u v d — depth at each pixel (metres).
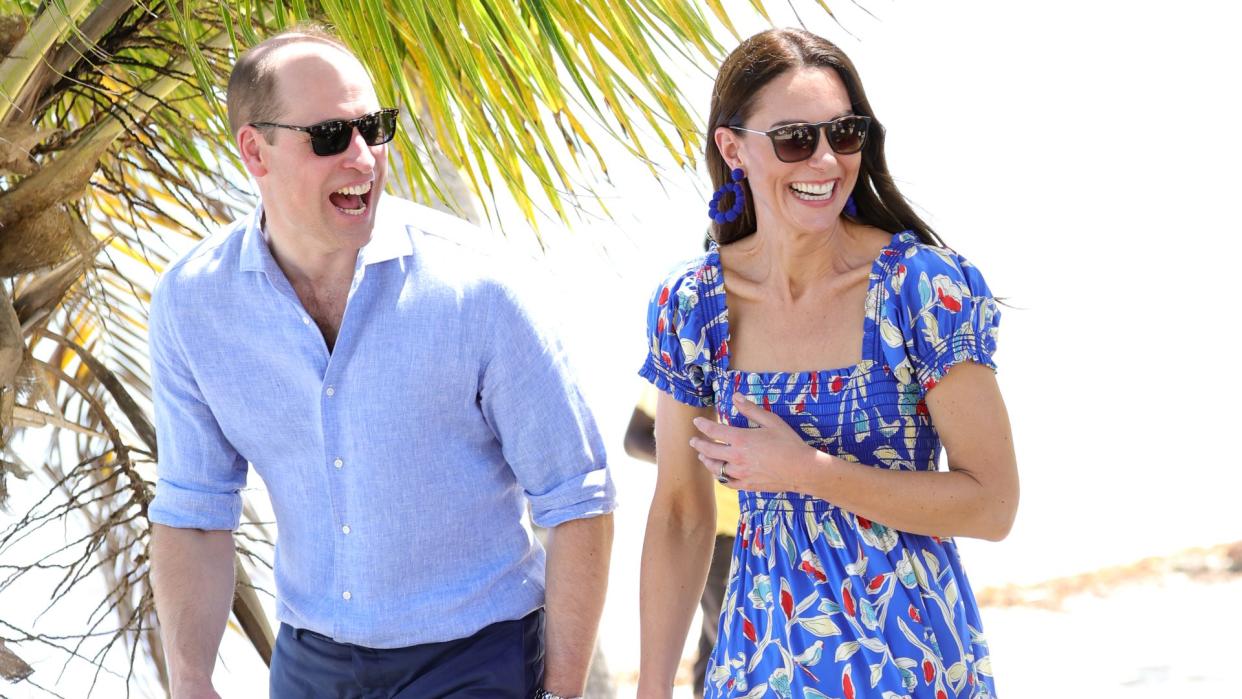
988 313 3.28
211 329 3.65
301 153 3.40
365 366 3.55
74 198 4.62
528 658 3.77
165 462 3.88
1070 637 12.55
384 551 3.63
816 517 3.37
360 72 3.52
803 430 3.38
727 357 3.50
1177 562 14.51
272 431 3.68
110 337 6.11
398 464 3.59
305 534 3.74
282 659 3.88
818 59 3.30
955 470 3.26
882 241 3.41
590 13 4.43
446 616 3.67
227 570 3.91
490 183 4.72
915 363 3.29
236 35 4.88
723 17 4.49
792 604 3.35
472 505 3.69
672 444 3.66
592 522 3.70
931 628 3.29
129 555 5.23
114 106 4.86
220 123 5.32
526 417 3.62
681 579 3.69
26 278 5.25
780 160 3.24
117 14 4.59
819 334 3.39
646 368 3.63
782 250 3.37
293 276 3.63
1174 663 11.20
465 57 4.32
